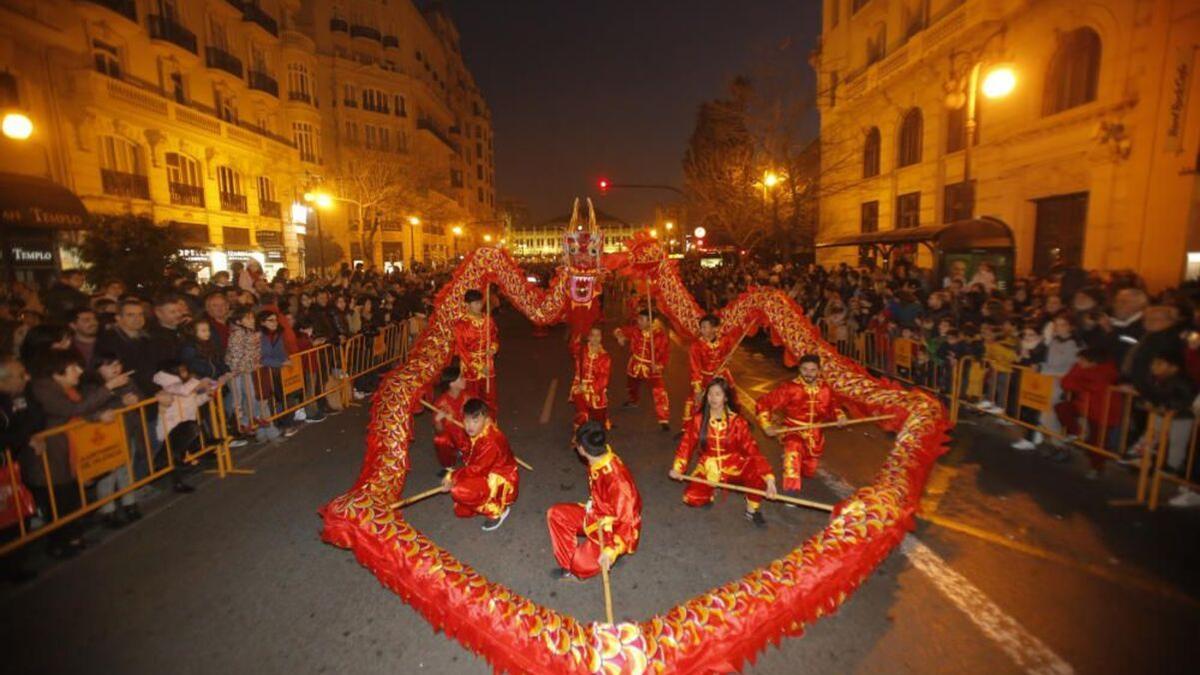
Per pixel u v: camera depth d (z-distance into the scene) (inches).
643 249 320.5
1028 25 606.2
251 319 294.8
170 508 223.6
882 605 153.7
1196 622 144.6
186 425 239.0
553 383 451.8
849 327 474.6
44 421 184.7
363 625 151.4
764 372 460.1
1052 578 164.4
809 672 130.8
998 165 659.4
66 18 666.2
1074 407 244.1
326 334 378.3
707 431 200.8
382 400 235.3
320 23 1600.6
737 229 1002.7
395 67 1840.6
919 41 792.9
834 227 1094.4
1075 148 549.6
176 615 156.3
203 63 948.6
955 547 181.5
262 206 1101.1
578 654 119.6
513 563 181.0
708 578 170.7
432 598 138.2
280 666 136.3
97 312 263.6
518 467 264.4
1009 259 480.1
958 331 329.7
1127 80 493.0
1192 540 184.2
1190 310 236.8
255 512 219.5
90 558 186.9
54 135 650.2
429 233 2009.1
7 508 172.6
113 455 203.0
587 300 304.2
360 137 1708.9
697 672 122.3
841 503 169.5
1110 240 509.7
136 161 798.5
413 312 581.3
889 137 901.2
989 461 253.9
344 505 160.7
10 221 494.0
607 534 152.1
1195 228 444.1
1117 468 241.8
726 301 677.3
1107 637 139.5
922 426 212.4
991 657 133.9
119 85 737.6
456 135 2447.1
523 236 5433.1
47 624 153.2
